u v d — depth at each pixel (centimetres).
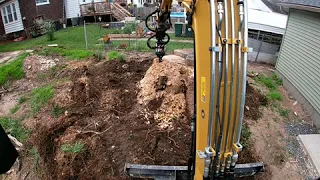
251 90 783
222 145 300
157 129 604
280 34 1030
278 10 1370
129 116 655
